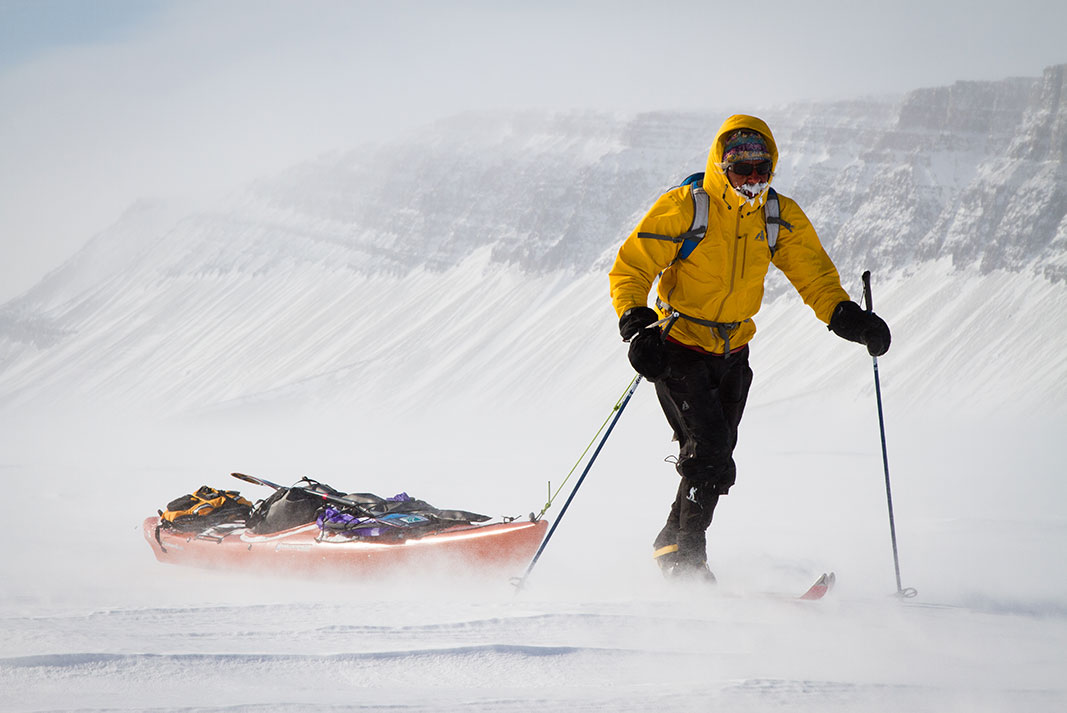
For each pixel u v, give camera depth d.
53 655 10.10
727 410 19.34
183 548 22.86
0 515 38.41
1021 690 9.73
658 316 19.22
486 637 11.85
